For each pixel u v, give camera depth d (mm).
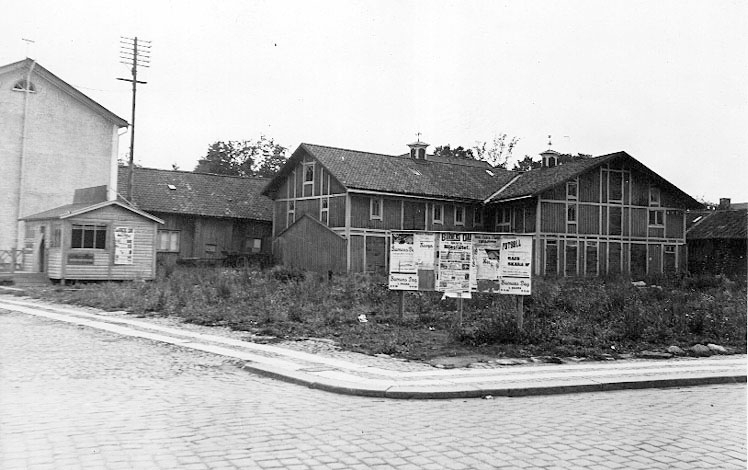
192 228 48406
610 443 6754
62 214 28219
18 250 32062
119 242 29516
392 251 16125
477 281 14828
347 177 42531
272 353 12445
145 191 47719
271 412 7891
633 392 10203
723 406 9055
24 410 7582
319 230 41969
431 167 50188
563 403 9133
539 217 44562
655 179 48625
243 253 46219
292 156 46156
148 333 14914
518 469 5766
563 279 38219
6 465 5527
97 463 5613
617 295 21781
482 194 48406
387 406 8594
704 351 13961
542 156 53281
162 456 5855
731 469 5887
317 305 19750
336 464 5746
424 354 12523
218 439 6492
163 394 8742
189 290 23562
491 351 13039
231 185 53219
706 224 56625
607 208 47062
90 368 10570
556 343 13898
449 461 5945
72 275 28328
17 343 13062
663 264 49094
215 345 13336
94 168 40188
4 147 37156
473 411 8391
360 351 12781
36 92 38250
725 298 25547
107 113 40562
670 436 7121
